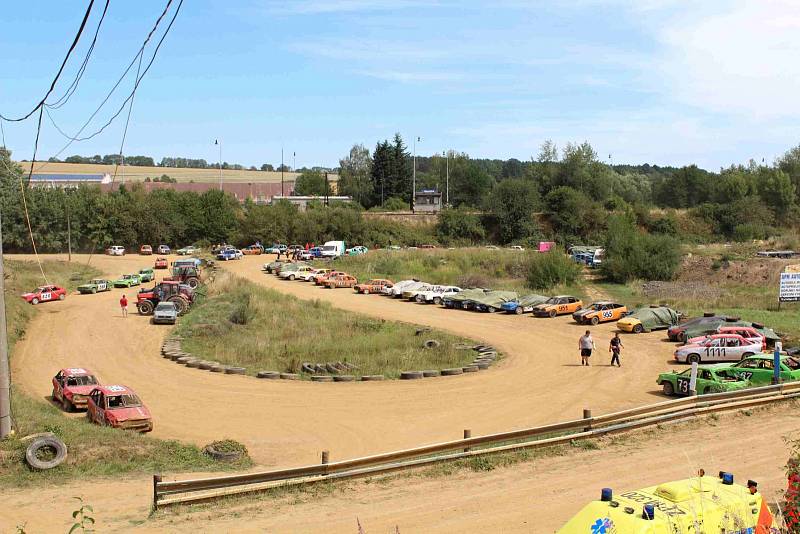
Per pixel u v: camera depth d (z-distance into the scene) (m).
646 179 183.75
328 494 15.67
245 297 53.81
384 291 61.53
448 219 114.88
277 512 14.60
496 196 116.31
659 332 42.66
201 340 40.25
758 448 18.39
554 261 66.88
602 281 71.94
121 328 44.59
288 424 24.59
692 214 121.25
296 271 71.56
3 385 20.02
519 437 18.66
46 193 99.62
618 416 20.33
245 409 26.75
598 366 33.47
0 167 94.19
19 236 96.00
